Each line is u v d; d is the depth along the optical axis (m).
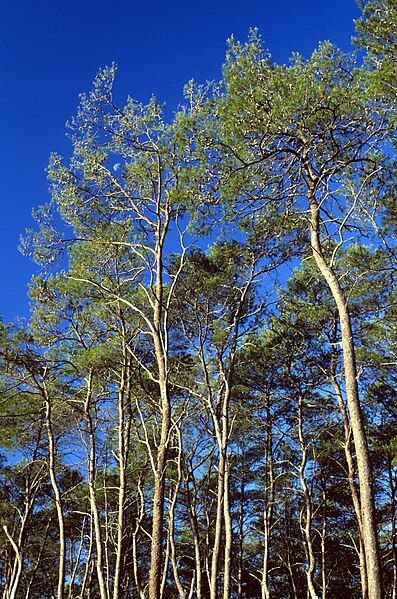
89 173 14.04
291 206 12.24
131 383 16.77
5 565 25.12
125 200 14.32
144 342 17.61
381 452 19.02
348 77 10.78
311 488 21.44
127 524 23.52
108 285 16.45
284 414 20.73
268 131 10.47
